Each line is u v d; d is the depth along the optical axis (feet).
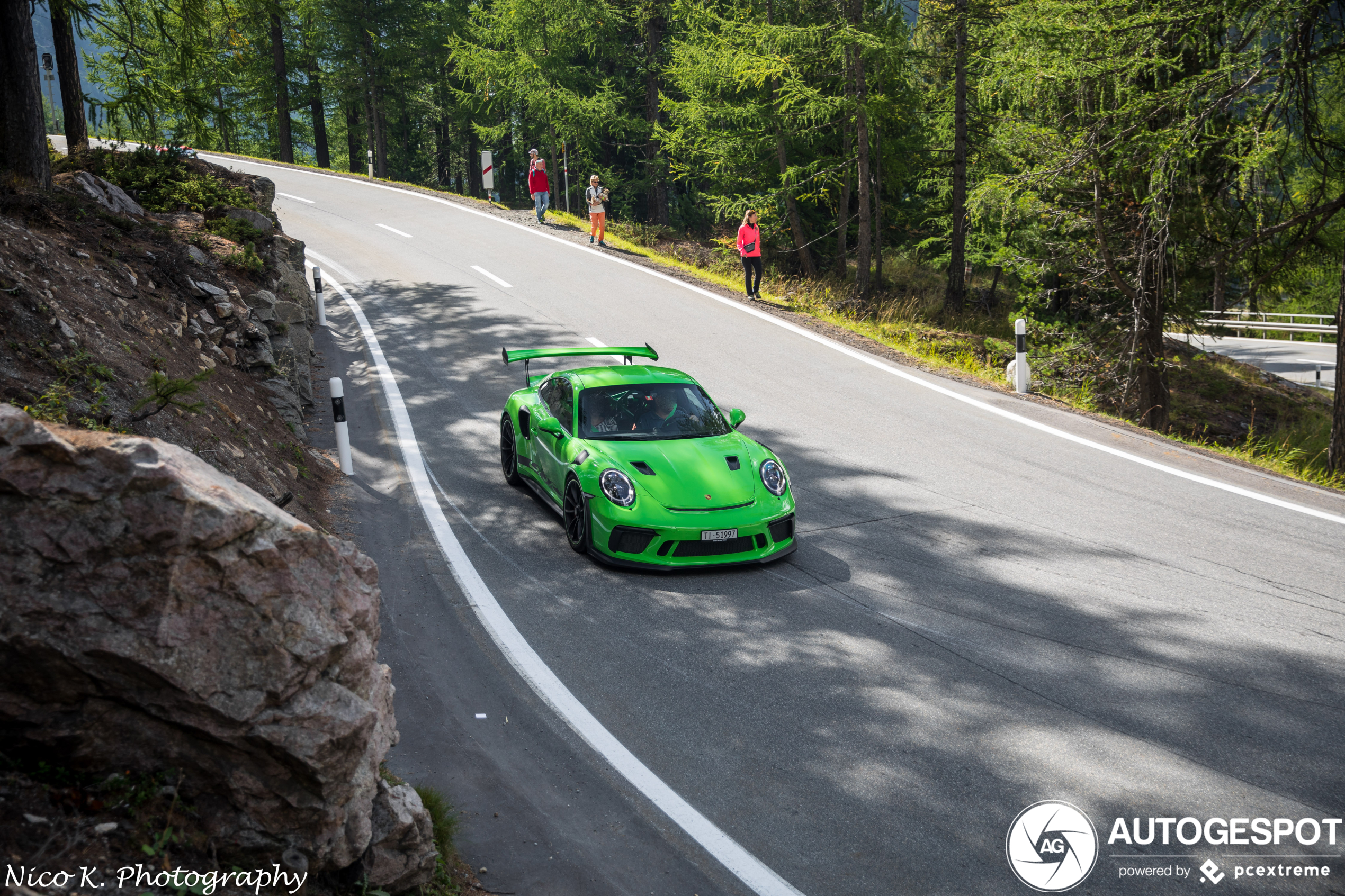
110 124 42.34
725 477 23.39
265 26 139.74
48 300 21.84
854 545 24.86
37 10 37.11
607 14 111.96
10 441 8.38
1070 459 32.96
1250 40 40.70
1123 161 45.29
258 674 8.89
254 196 54.44
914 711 16.25
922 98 85.20
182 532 8.52
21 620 8.27
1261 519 26.96
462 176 217.36
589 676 17.47
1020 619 20.15
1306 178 45.96
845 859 12.33
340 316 53.98
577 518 23.72
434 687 16.79
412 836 10.51
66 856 8.06
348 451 29.32
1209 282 51.80
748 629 19.62
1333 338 105.29
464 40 128.77
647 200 144.25
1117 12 42.65
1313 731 15.48
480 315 54.44
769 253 101.86
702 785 14.03
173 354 26.23
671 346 48.70
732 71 80.23
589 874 11.97
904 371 45.55
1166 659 18.17
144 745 8.93
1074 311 61.21
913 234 109.91
